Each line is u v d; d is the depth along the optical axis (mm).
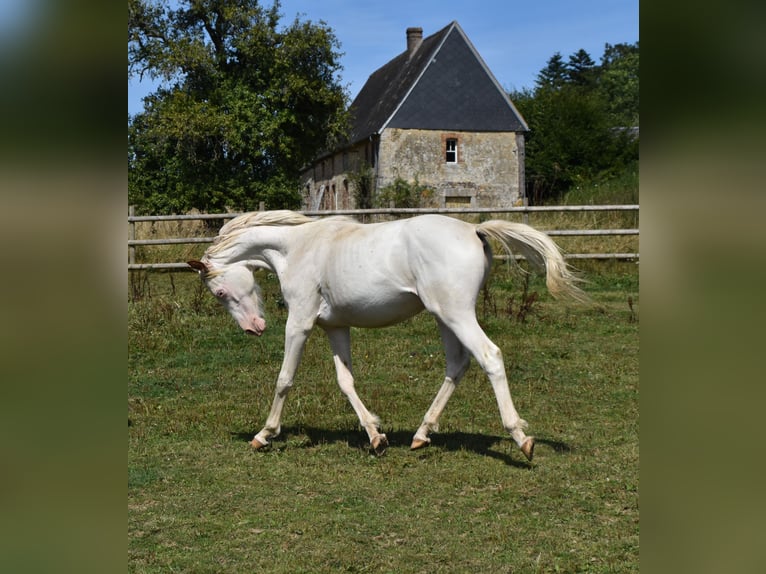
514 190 33875
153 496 4441
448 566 3436
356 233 5172
